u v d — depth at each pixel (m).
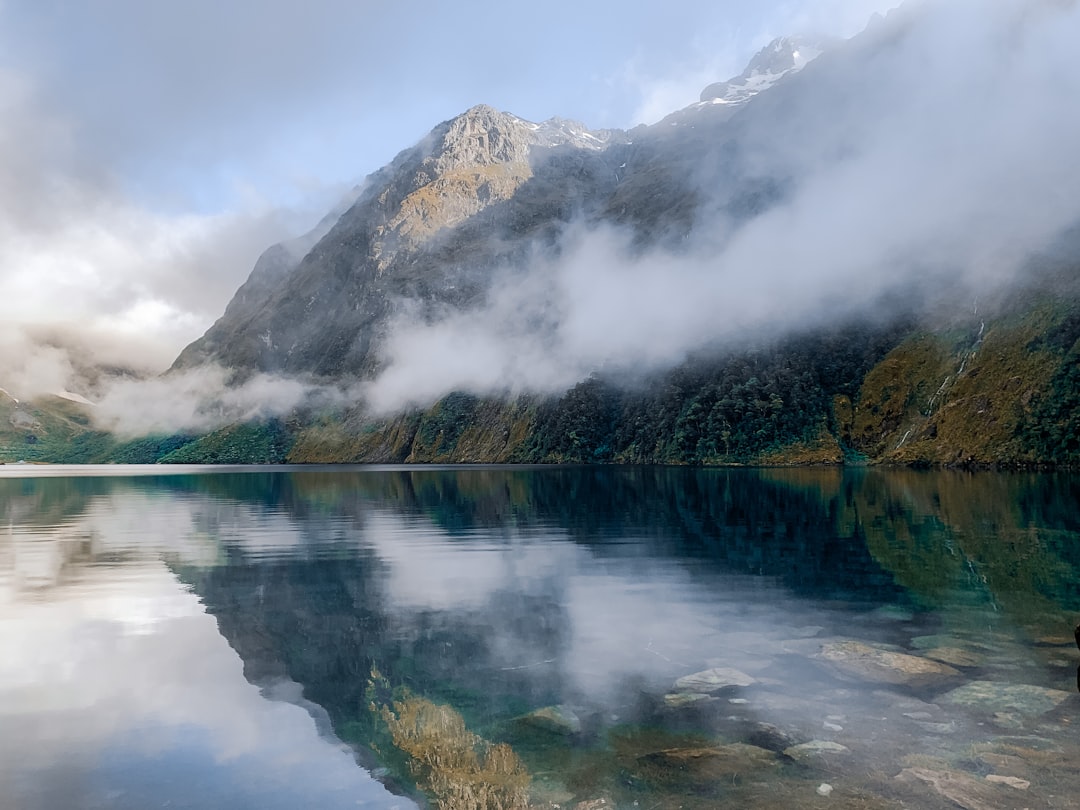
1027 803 13.52
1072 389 155.75
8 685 22.34
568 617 29.83
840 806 13.69
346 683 22.30
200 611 32.09
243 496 114.19
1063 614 28.09
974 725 17.27
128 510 87.38
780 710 18.83
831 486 111.50
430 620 29.86
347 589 36.56
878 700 19.23
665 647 25.11
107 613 31.88
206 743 17.84
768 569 39.88
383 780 15.77
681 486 121.31
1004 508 68.94
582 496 102.56
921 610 29.31
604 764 16.14
